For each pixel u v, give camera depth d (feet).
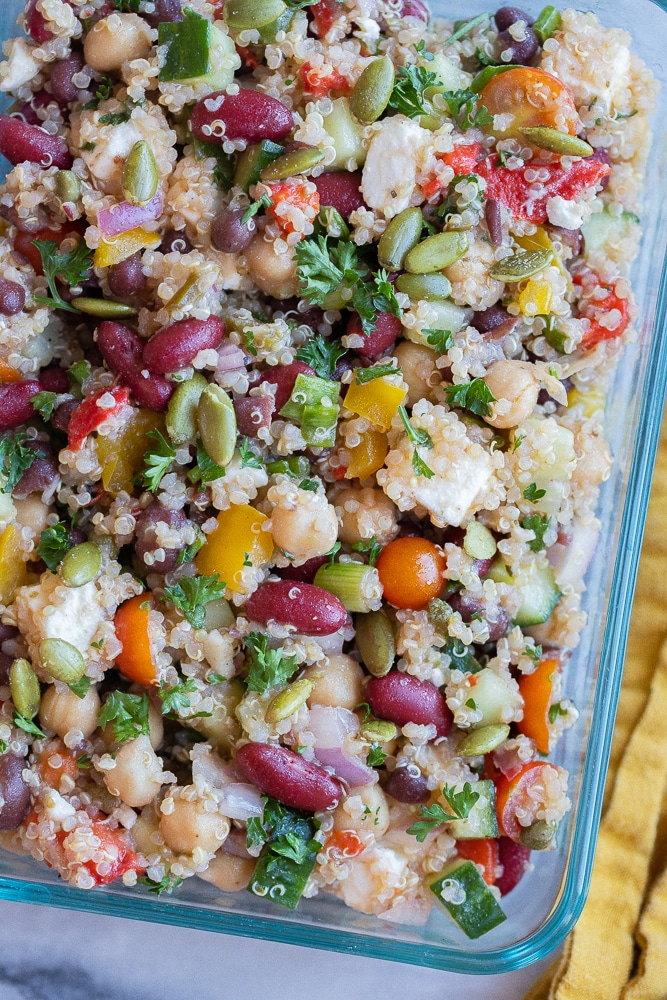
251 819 1.02
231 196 1.02
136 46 1.02
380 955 1.06
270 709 1.00
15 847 1.05
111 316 1.03
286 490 1.01
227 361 1.01
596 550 1.08
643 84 1.08
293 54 1.03
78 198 1.01
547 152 1.05
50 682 1.02
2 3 1.08
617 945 1.13
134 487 1.03
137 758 1.01
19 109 1.05
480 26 1.08
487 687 1.04
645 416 1.09
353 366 1.04
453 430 1.02
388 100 1.03
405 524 1.06
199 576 1.02
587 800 1.08
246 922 1.06
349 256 1.02
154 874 1.02
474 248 1.03
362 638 1.04
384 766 1.04
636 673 1.17
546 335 1.06
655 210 1.10
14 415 1.02
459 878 1.04
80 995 1.13
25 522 1.02
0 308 1.01
